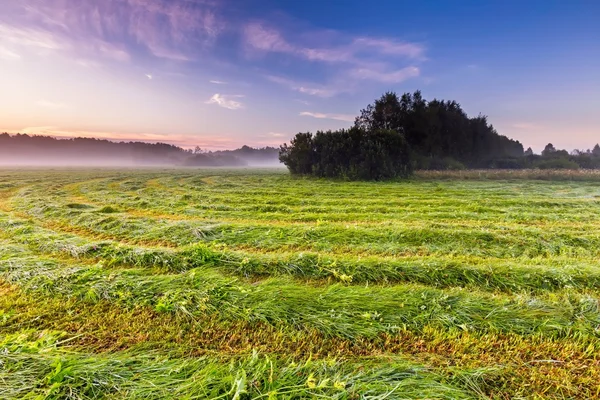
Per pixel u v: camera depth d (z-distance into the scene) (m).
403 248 6.47
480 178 26.44
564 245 6.51
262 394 2.21
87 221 8.76
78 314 3.63
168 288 4.17
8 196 16.34
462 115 40.12
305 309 3.69
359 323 3.44
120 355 2.83
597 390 2.51
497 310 3.62
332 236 7.13
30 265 4.95
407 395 2.35
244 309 3.68
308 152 29.97
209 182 25.20
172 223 8.19
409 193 16.23
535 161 40.28
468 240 6.79
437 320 3.49
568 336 3.21
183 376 2.49
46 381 2.32
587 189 18.12
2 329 3.30
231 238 7.16
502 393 2.48
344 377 2.50
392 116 35.16
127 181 25.77
